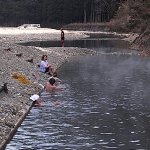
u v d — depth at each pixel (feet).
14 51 103.30
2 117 44.27
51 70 81.41
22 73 73.36
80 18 446.19
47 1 466.29
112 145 38.11
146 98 59.93
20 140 39.55
